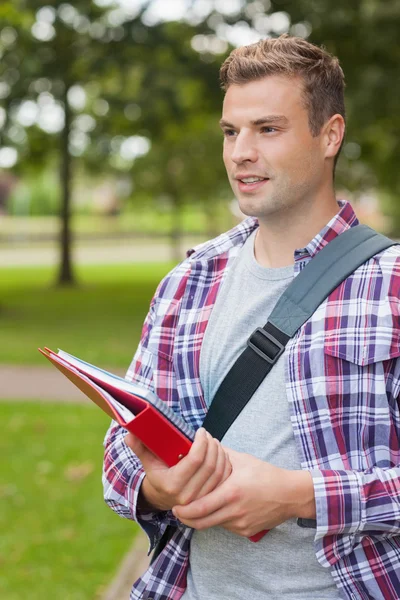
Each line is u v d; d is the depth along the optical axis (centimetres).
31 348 1173
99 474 557
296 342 152
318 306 153
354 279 152
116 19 1700
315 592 154
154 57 1709
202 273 173
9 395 835
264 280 163
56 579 391
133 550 427
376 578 149
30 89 1853
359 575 149
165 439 138
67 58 1795
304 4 1309
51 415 739
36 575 395
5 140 2114
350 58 1373
